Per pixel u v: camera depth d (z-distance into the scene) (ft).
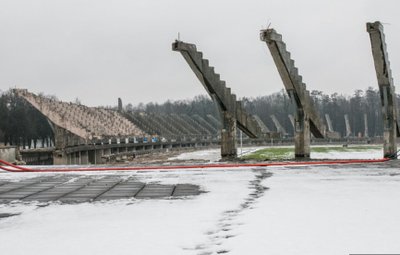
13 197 40.14
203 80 80.69
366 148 215.51
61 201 37.50
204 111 570.05
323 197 36.04
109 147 212.02
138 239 23.99
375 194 37.19
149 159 165.99
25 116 303.07
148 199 37.83
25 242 23.81
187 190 42.98
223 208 32.68
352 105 524.93
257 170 62.18
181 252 21.45
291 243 22.34
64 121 189.67
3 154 96.37
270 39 70.49
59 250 22.15
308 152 81.30
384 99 75.87
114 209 33.19
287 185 44.34
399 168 62.18
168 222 28.14
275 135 104.22
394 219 27.14
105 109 323.16
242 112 88.94
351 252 20.47
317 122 87.10
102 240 23.93
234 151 85.61
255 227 26.12
